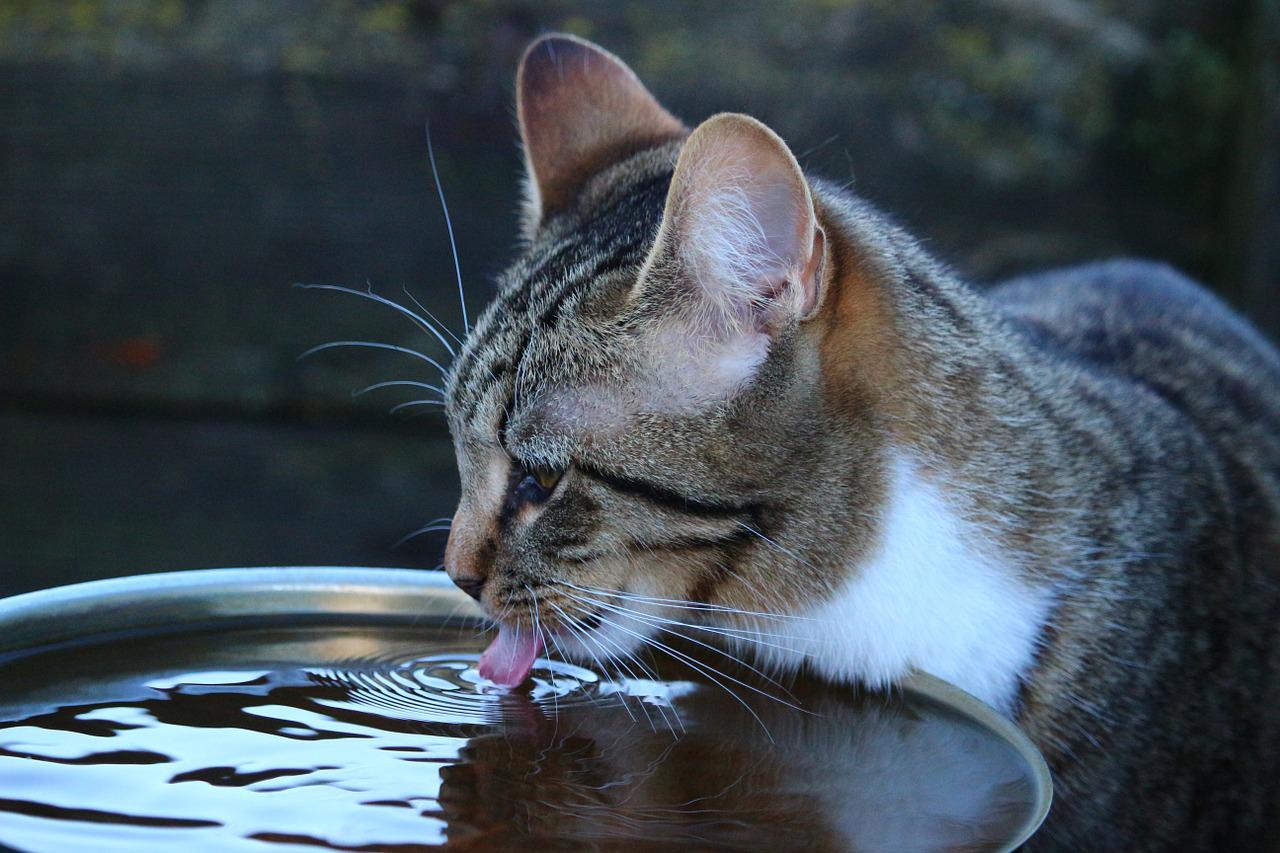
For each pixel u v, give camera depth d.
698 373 1.18
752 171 1.17
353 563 1.63
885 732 1.16
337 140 1.66
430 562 1.63
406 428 1.68
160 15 1.67
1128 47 1.78
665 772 1.13
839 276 1.20
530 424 1.19
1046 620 1.21
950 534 1.21
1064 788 1.22
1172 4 1.79
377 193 1.66
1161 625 1.23
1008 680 1.21
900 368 1.21
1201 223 1.77
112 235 1.63
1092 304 1.39
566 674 1.21
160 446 1.63
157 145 1.63
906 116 1.74
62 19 1.66
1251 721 1.26
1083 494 1.23
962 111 1.75
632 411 1.18
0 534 1.60
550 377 1.19
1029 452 1.22
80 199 1.63
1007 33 1.79
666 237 1.17
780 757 1.14
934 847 1.09
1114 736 1.22
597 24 1.75
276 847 1.07
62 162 1.63
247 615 1.21
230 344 1.65
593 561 1.19
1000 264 1.72
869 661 1.21
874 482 1.20
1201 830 1.25
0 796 1.09
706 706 1.18
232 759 1.12
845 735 1.16
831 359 1.20
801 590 1.20
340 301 1.66
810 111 1.72
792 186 1.17
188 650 1.19
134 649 1.18
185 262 1.64
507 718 1.16
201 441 1.64
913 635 1.20
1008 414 1.23
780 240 1.17
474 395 1.21
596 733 1.16
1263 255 1.68
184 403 1.65
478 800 1.10
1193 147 1.76
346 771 1.12
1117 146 1.77
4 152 1.62
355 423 1.68
